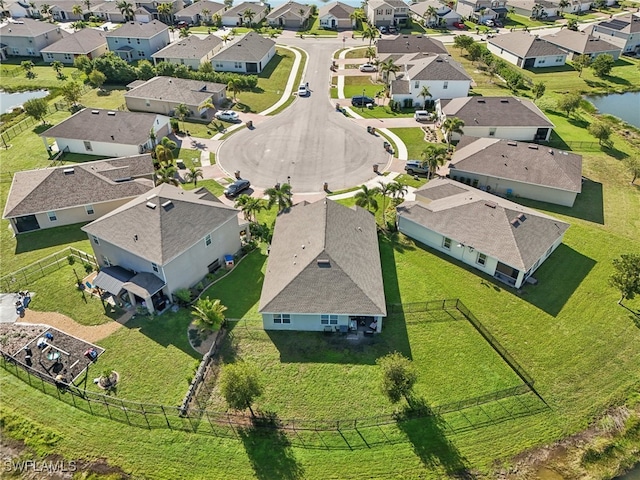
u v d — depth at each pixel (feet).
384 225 167.94
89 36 350.02
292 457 96.43
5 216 156.25
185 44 321.93
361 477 93.25
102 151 215.10
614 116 259.39
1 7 454.81
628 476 96.73
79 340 121.08
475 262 147.23
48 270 145.18
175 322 126.72
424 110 263.49
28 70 319.27
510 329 125.70
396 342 121.70
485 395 108.58
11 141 228.43
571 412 105.91
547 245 143.95
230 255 149.28
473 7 456.45
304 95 280.31
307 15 443.73
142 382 110.63
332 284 122.21
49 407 105.91
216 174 199.72
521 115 227.20
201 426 101.91
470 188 171.22
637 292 125.90
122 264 136.77
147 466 95.14
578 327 126.31
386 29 419.74
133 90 255.70
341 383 110.83
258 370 111.86
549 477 94.73
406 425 102.47
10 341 120.67
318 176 198.90
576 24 423.23
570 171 180.55
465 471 94.58
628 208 177.88
